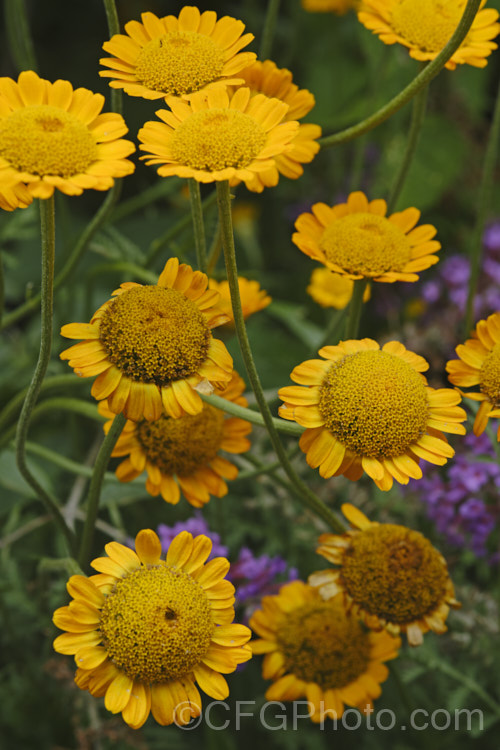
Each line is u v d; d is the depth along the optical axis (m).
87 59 1.06
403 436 0.57
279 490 0.69
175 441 0.60
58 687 0.67
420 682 0.69
